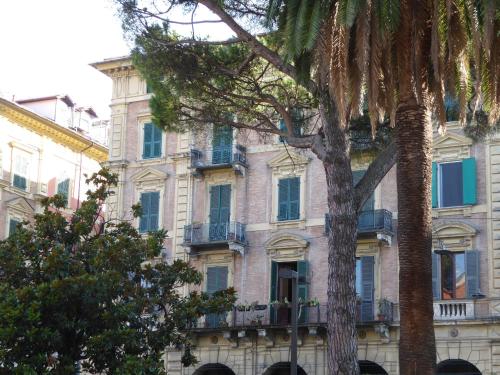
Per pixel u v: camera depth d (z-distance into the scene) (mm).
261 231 41188
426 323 18484
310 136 23828
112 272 23359
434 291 37156
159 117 25906
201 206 42594
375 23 18531
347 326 22219
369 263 38656
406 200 19031
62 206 26297
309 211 40438
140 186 44219
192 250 41781
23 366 21359
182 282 26250
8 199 50000
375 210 38344
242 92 26516
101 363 22969
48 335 22141
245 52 25688
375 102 18641
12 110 50469
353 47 19438
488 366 35625
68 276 23188
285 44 19797
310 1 19234
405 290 18672
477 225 36969
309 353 38875
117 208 44344
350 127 26219
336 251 22703
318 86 22328
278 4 21016
